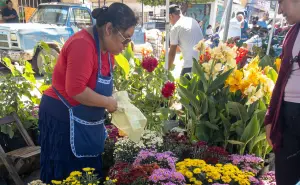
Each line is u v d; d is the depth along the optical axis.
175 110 3.24
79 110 2.07
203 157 2.52
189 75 3.39
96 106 2.01
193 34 4.58
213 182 2.14
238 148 2.80
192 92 2.88
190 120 3.00
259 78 2.63
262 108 2.75
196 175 2.20
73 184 1.89
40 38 8.27
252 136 2.59
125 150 2.56
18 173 2.88
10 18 11.05
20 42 7.99
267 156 2.93
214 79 2.83
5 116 3.09
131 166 2.22
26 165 2.89
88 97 1.92
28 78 3.52
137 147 2.57
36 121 3.36
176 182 2.04
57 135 2.12
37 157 2.96
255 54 6.21
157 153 2.39
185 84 3.05
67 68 1.89
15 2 14.05
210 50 2.87
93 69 1.97
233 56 2.79
